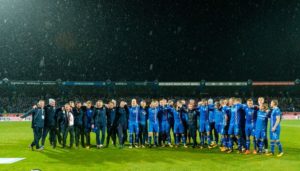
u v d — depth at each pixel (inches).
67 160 497.4
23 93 2466.8
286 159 501.7
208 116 647.8
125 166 449.7
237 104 575.8
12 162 483.2
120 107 633.6
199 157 520.1
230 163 468.8
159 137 652.7
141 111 645.3
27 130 1060.5
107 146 642.2
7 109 2133.4
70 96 2496.3
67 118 631.8
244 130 576.4
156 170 422.6
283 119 1795.0
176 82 2620.6
